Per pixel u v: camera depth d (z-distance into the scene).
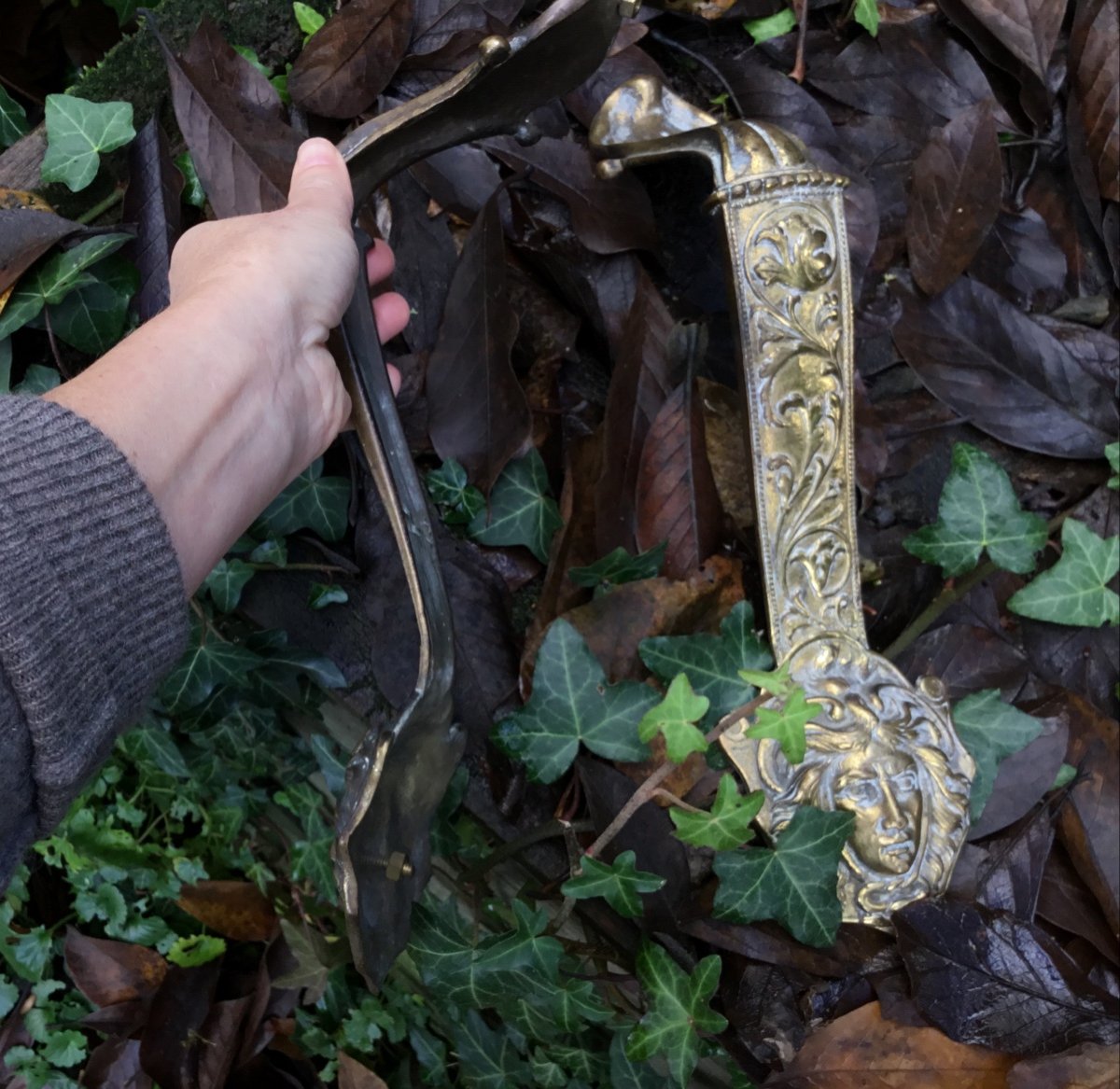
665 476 0.78
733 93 0.84
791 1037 0.76
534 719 0.76
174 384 0.65
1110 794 0.80
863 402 0.82
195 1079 0.90
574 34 0.71
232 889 0.94
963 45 0.86
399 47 0.78
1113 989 0.79
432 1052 0.94
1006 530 0.80
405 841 0.71
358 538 0.78
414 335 0.80
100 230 0.76
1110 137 0.84
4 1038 0.93
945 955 0.75
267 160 0.76
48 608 0.59
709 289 0.83
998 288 0.85
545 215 0.81
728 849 0.75
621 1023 0.82
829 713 0.77
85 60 0.95
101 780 0.93
